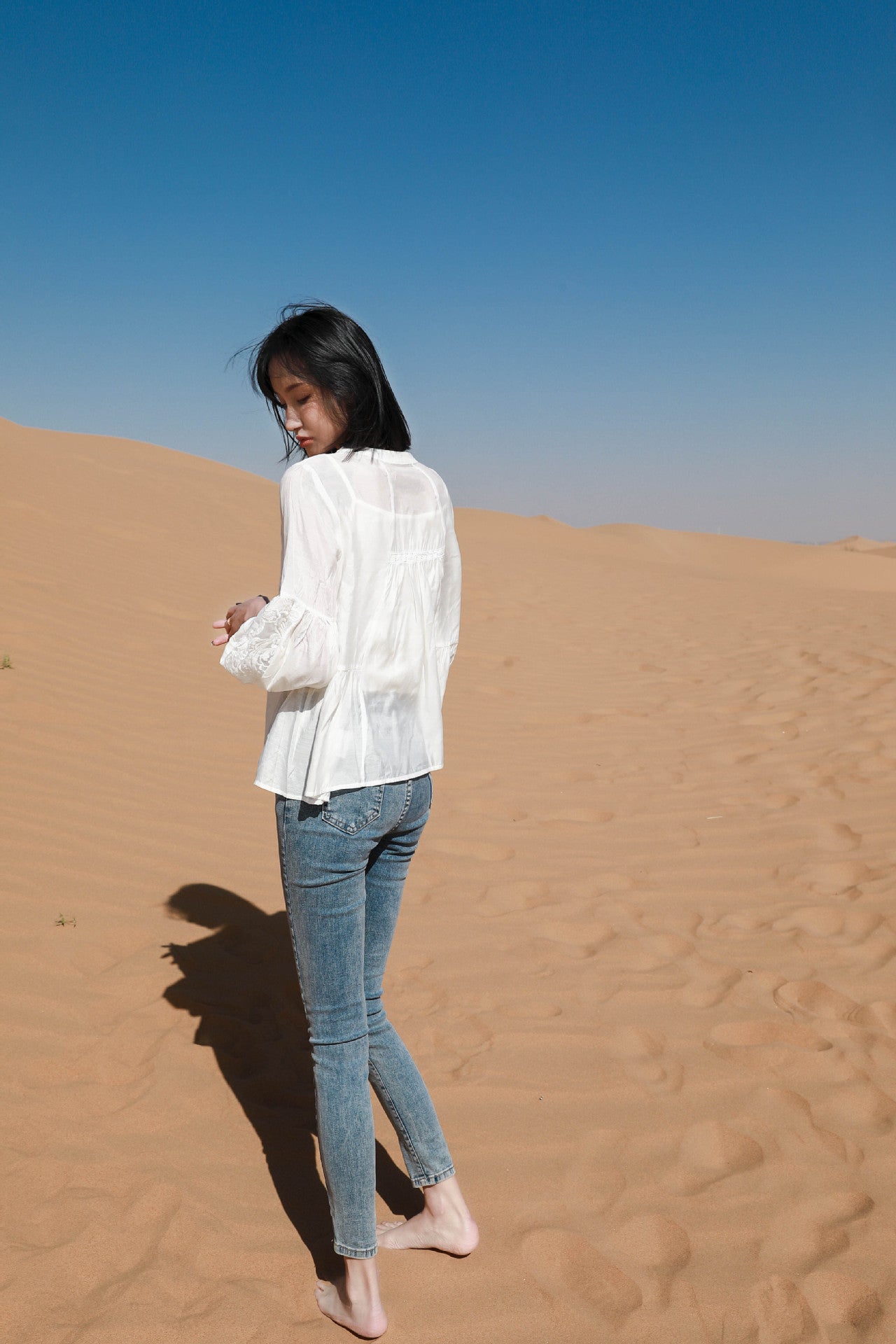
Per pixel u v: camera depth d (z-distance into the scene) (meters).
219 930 3.40
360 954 1.81
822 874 4.16
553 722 6.69
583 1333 1.86
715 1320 1.90
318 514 1.66
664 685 8.02
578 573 16.70
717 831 4.67
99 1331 1.78
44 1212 2.07
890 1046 2.89
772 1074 2.75
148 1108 2.44
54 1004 2.84
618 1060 2.80
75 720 5.16
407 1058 1.99
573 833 4.63
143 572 8.62
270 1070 2.67
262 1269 1.98
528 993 3.17
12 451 12.87
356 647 1.72
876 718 6.64
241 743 5.29
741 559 46.06
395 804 1.79
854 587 39.81
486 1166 2.33
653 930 3.66
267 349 1.81
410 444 1.94
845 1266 2.04
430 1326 1.87
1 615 6.45
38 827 3.96
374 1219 1.83
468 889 3.97
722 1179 2.31
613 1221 2.16
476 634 9.80
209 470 24.22
